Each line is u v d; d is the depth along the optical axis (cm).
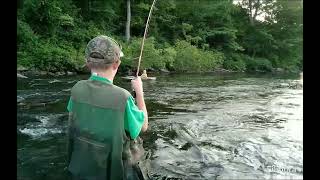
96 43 224
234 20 3125
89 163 216
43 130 428
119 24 2328
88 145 216
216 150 374
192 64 2014
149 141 395
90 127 215
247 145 392
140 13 2338
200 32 2614
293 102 741
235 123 508
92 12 2183
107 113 215
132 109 226
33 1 1708
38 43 1584
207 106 656
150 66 1770
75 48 1834
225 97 802
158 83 1123
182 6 2645
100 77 223
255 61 2809
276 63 3112
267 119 543
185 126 475
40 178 289
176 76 1555
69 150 227
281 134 445
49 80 1111
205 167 323
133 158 318
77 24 2012
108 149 215
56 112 538
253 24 3189
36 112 534
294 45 3148
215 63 2320
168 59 1883
